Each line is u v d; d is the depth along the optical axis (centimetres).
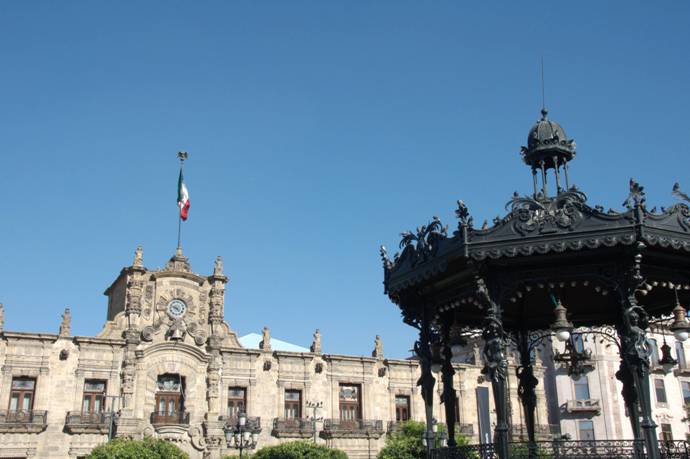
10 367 5044
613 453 1140
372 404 6147
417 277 1331
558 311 1278
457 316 1565
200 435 5488
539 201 1214
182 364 5575
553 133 1384
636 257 1145
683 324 1307
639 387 1125
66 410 5128
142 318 5569
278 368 5912
